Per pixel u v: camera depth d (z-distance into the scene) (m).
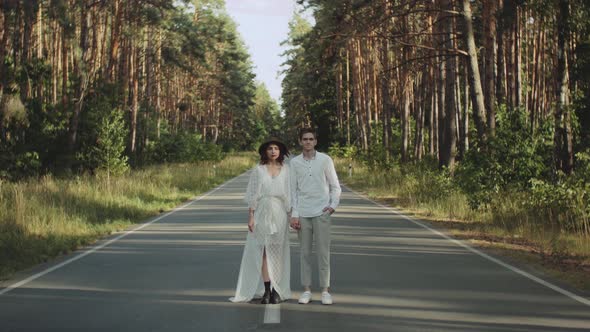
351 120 79.38
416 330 7.21
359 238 15.91
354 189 36.28
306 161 8.81
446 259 12.64
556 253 13.34
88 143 35.78
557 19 20.50
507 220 17.97
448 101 30.56
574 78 29.28
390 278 10.57
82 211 19.48
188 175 41.62
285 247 8.83
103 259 12.70
